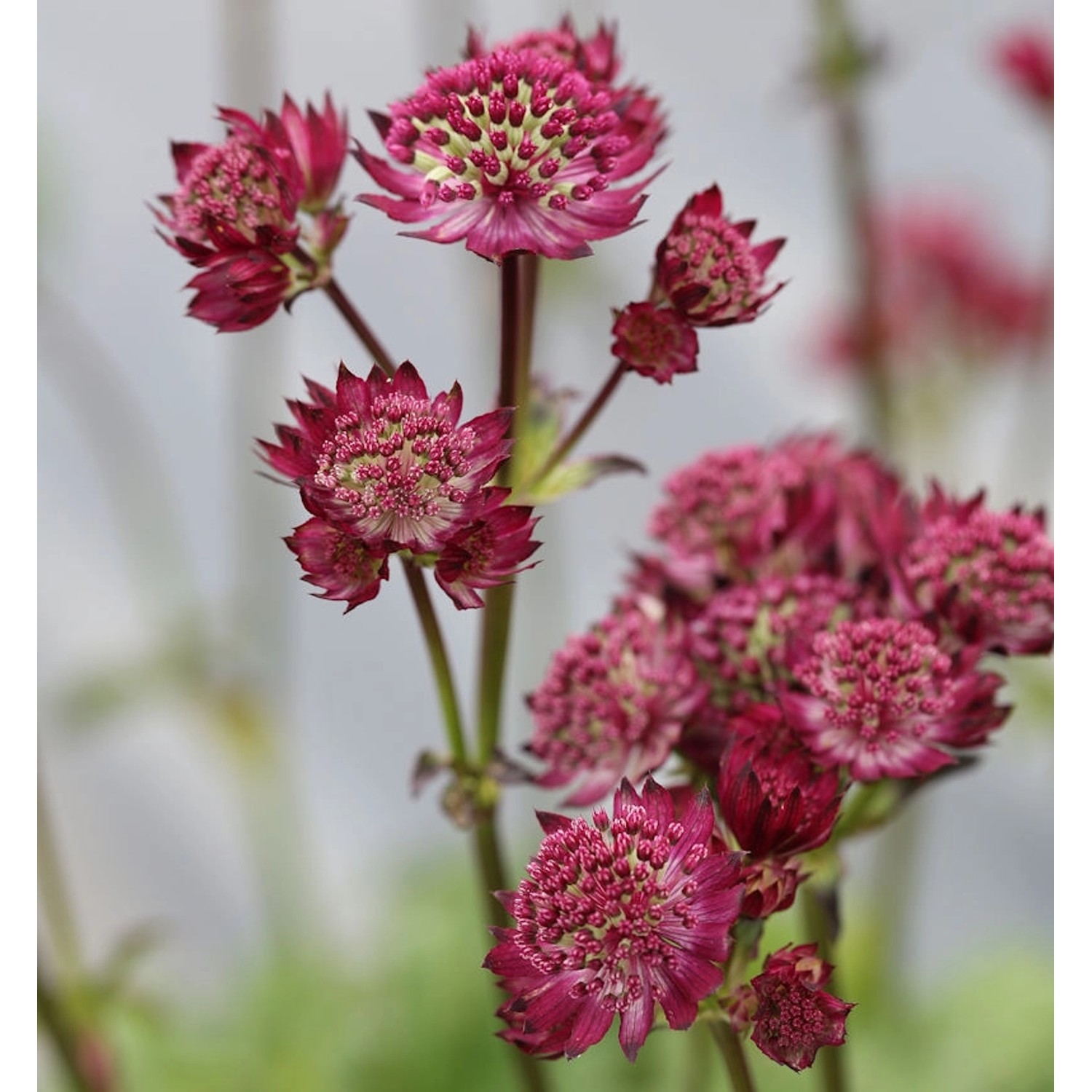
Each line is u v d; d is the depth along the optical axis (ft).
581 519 3.47
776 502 1.61
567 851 1.39
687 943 1.38
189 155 1.55
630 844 1.39
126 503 3.22
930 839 3.34
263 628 2.91
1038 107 2.64
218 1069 2.65
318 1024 2.74
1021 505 1.57
